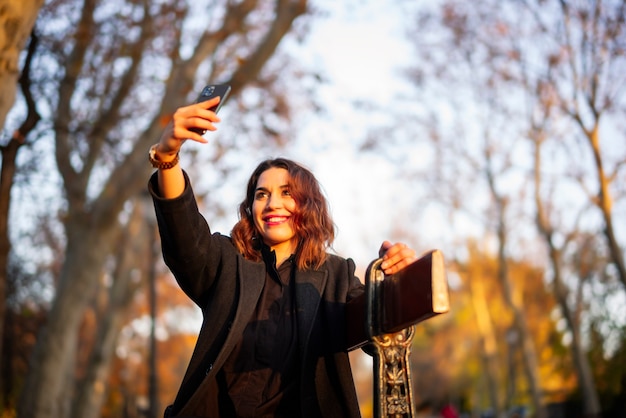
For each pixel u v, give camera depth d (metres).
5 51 6.52
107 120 16.48
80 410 20.50
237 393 2.69
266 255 2.94
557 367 40.59
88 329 33.31
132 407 39.88
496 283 42.41
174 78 16.08
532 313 41.69
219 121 2.56
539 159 25.62
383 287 2.42
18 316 19.28
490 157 31.53
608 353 32.66
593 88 18.45
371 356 2.51
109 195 15.73
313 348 2.71
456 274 42.25
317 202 3.00
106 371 21.16
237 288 2.80
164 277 35.19
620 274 18.48
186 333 42.72
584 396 25.47
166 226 2.64
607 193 18.67
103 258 15.73
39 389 15.17
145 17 15.64
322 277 2.87
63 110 16.12
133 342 41.88
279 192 3.00
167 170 2.61
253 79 14.87
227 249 2.89
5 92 6.65
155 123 15.34
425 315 2.14
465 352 62.97
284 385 2.72
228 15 15.83
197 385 2.67
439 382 66.69
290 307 2.82
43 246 22.25
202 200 21.33
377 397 2.35
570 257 31.03
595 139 18.66
